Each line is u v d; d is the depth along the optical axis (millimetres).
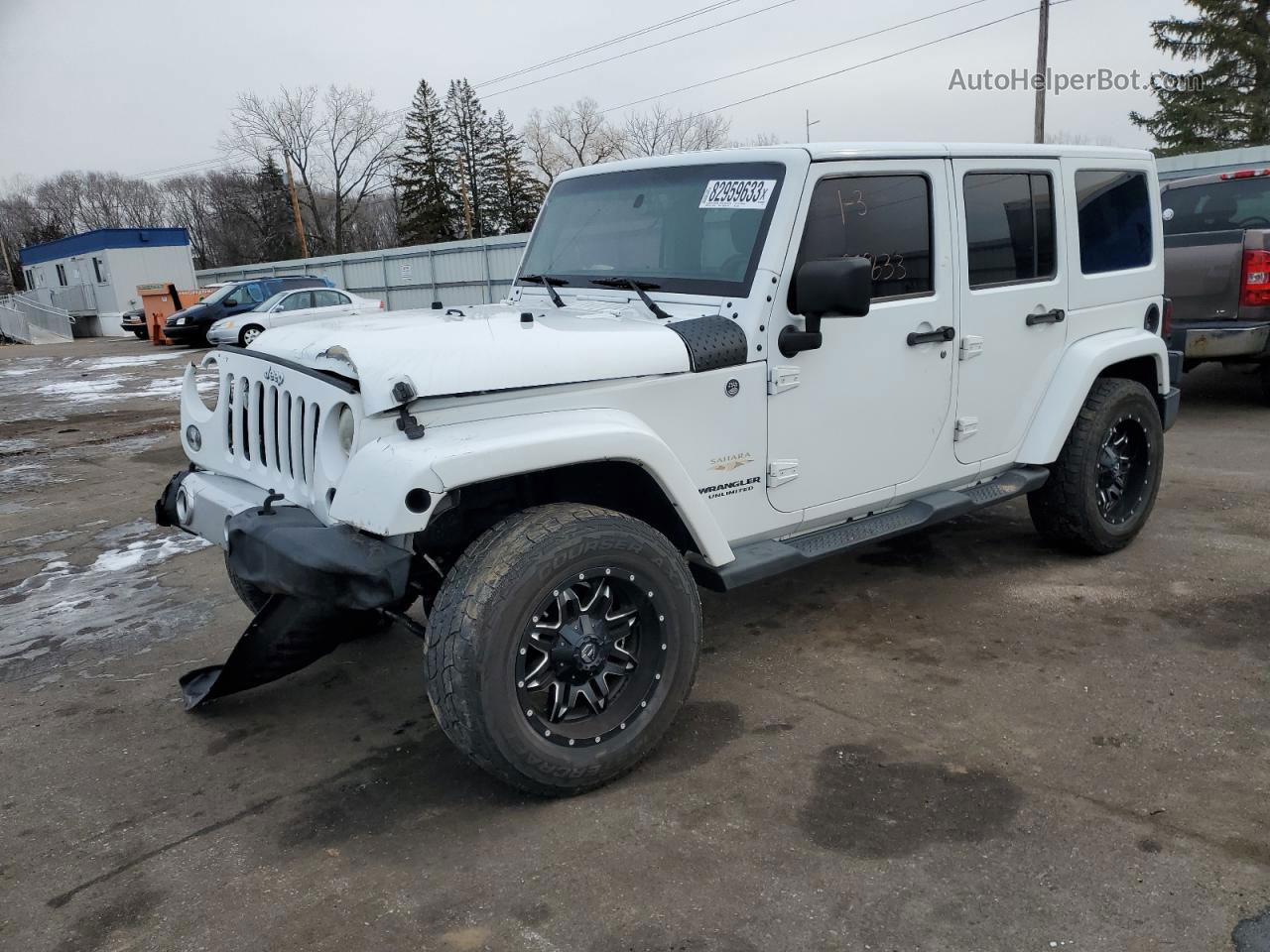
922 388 3676
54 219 78875
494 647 2508
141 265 35000
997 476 4219
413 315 3486
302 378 2756
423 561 3018
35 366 20484
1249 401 8352
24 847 2680
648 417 2932
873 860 2438
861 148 3336
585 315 3385
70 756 3205
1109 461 4512
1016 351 4039
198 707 3521
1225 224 8391
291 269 34781
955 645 3758
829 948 2137
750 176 3264
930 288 3650
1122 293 4555
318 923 2291
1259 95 32188
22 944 2271
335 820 2746
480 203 58906
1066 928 2164
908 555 4863
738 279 3174
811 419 3336
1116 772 2797
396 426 2545
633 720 2838
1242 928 2135
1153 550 4707
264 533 2605
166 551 5582
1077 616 3971
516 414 2686
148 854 2619
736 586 3156
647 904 2305
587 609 2750
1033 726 3088
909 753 2963
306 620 3076
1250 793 2650
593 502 3207
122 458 8625
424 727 3314
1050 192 4109
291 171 52094
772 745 3051
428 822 2713
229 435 3268
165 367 18391
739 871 2416
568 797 2791
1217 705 3162
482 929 2244
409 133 57688
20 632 4398
